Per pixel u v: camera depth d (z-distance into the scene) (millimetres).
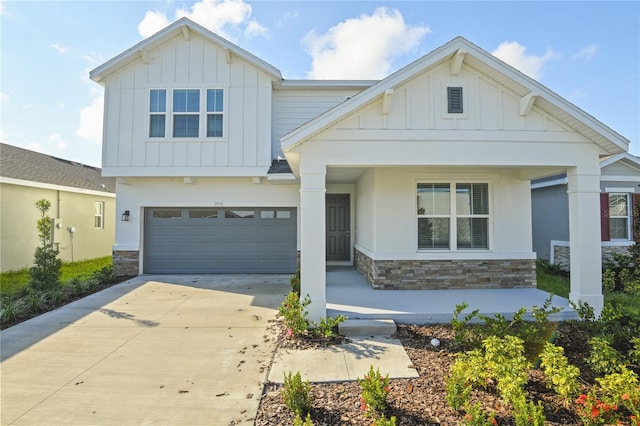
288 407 3381
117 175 10758
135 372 4355
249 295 8438
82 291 8680
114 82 10852
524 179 8031
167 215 11422
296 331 5387
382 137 6066
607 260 10500
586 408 3078
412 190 8031
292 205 11352
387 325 5578
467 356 4234
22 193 12500
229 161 10875
